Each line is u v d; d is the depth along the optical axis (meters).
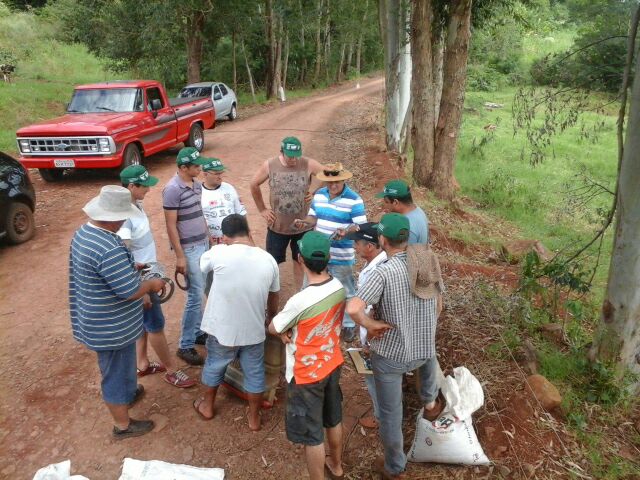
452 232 8.02
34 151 9.82
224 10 24.17
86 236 3.30
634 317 4.02
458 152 15.14
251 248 3.62
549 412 3.89
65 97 19.56
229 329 3.56
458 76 9.85
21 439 3.83
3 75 20.72
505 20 16.19
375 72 53.88
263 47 34.03
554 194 11.24
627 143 3.83
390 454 3.32
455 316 5.11
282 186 4.94
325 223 4.68
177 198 4.28
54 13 34.75
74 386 4.41
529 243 7.52
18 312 5.62
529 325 5.01
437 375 3.53
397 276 2.96
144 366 4.51
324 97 31.89
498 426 3.71
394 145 14.09
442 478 3.42
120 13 22.95
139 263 3.99
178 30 22.88
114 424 3.82
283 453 3.73
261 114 23.23
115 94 11.18
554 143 16.36
